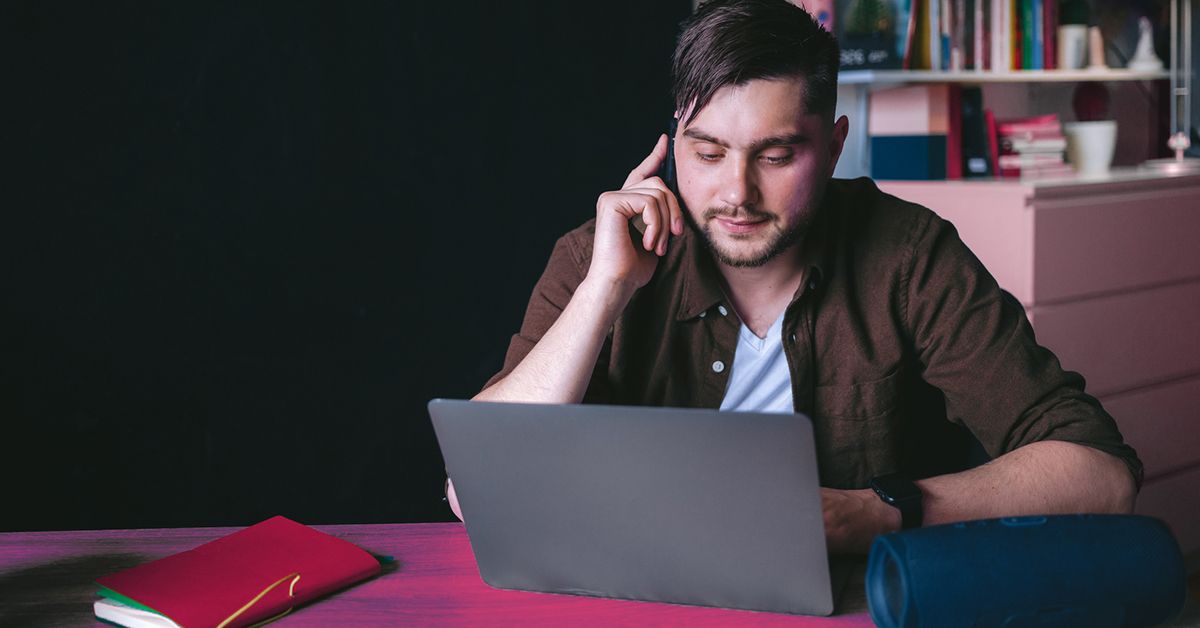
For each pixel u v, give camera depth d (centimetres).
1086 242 297
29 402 250
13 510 251
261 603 103
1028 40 323
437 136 274
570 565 105
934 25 311
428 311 279
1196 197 321
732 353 153
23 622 102
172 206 254
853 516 112
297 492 273
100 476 257
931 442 154
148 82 249
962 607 90
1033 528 93
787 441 91
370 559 114
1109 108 355
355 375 275
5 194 242
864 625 99
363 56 265
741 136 131
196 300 259
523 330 156
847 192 156
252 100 257
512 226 285
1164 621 96
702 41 132
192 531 127
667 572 103
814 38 131
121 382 256
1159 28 355
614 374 153
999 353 144
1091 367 300
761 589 101
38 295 247
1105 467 124
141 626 100
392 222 273
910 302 150
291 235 264
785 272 150
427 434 283
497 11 275
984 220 293
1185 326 321
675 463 96
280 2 256
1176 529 321
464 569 114
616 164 293
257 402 267
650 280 154
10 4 237
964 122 318
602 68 288
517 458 101
